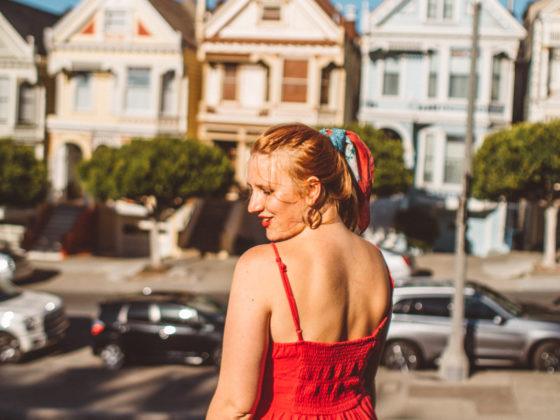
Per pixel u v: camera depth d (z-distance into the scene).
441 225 34.50
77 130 35.44
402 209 33.66
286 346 1.93
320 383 1.96
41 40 37.47
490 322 15.62
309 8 33.88
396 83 33.47
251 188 2.14
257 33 34.38
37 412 12.68
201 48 34.88
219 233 34.25
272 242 2.08
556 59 32.62
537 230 34.16
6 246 34.59
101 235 36.12
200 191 28.53
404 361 15.72
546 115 32.72
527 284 26.05
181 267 30.67
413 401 12.95
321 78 34.22
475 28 16.14
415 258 31.23
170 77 34.78
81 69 35.06
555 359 15.30
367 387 2.20
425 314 15.86
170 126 34.75
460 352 14.72
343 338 2.03
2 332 16.72
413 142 33.81
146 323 16.62
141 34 34.56
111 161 28.25
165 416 12.50
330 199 2.12
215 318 16.81
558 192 26.84
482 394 13.43
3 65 35.81
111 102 35.19
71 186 37.66
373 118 33.50
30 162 31.02
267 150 2.08
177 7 39.22
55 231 34.66
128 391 14.24
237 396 1.90
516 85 37.81
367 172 2.32
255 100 34.91
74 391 14.19
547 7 32.44
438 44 32.81
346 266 2.06
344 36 34.00
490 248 33.72
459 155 33.47
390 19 33.09
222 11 34.56
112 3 34.69
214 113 35.09
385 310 2.16
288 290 1.93
